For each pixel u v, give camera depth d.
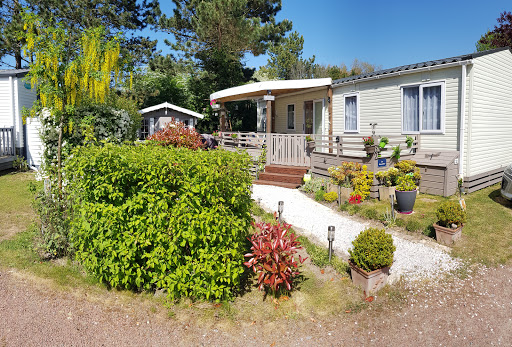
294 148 12.19
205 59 24.23
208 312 4.46
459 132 9.74
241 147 13.84
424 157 10.14
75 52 6.82
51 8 19.58
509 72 11.42
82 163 4.65
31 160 13.41
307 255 6.18
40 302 4.49
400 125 11.14
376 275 4.98
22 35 6.31
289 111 16.83
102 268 4.66
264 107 19.12
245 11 23.67
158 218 4.39
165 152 4.77
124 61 7.89
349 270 5.53
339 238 7.04
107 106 10.39
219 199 4.51
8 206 8.39
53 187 5.88
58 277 5.08
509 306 4.74
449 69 9.84
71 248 5.57
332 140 13.41
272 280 4.61
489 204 8.79
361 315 4.53
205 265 4.38
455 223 6.71
